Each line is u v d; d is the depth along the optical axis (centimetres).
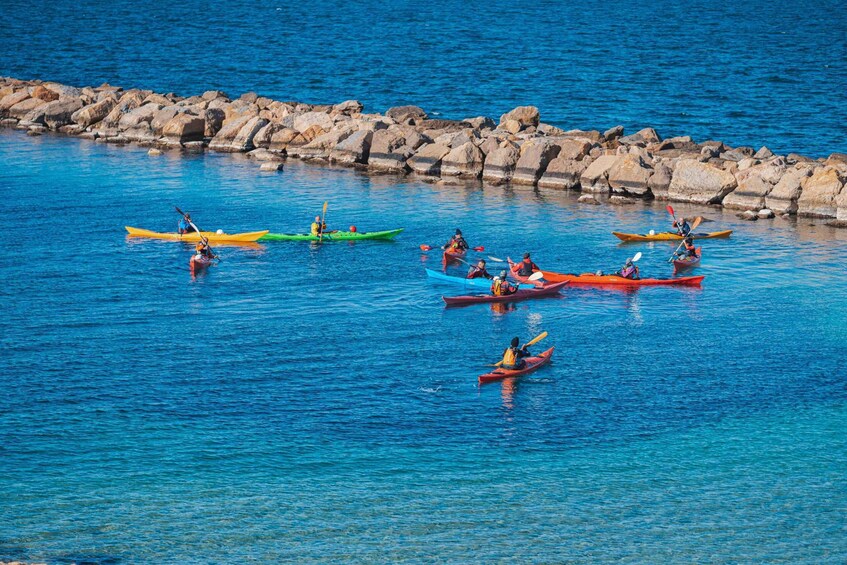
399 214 11038
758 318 7856
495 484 5256
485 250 9719
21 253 9325
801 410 6194
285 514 4938
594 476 5356
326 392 6350
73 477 5225
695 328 7631
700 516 4991
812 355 7075
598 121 18325
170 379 6488
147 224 10475
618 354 7081
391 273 8981
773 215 11056
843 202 10681
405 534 4788
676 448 5681
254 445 5616
